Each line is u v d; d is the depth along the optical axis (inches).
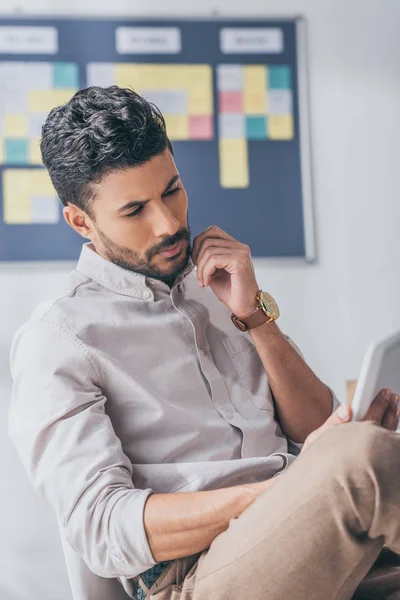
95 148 55.2
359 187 112.3
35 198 107.7
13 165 107.7
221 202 110.1
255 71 111.3
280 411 62.5
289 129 111.6
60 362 54.7
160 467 54.9
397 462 40.8
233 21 111.3
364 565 43.3
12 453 105.0
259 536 43.4
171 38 110.4
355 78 113.0
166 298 60.2
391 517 40.6
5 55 108.2
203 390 58.6
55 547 104.8
